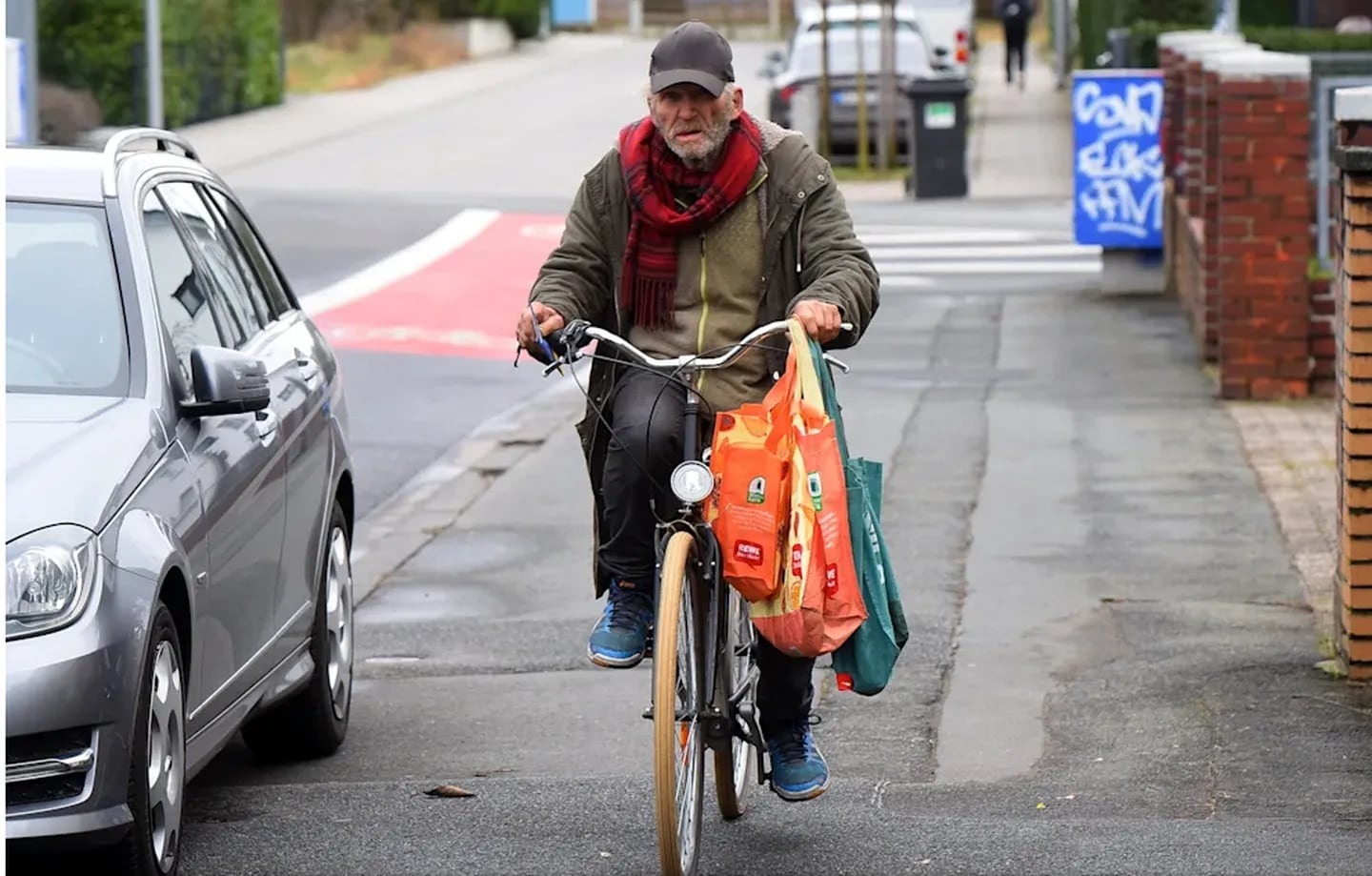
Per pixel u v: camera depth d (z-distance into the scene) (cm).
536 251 5338
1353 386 1775
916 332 4138
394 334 4228
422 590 2341
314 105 9819
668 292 1345
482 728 1797
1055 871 1311
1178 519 2528
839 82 7562
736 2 15600
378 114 9438
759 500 1269
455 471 3030
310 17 12312
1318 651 1919
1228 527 2475
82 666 1188
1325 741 1639
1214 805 1491
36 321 1415
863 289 1319
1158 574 2262
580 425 1367
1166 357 3775
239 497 1456
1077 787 1552
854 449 2998
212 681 1396
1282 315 3319
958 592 2209
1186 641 1978
